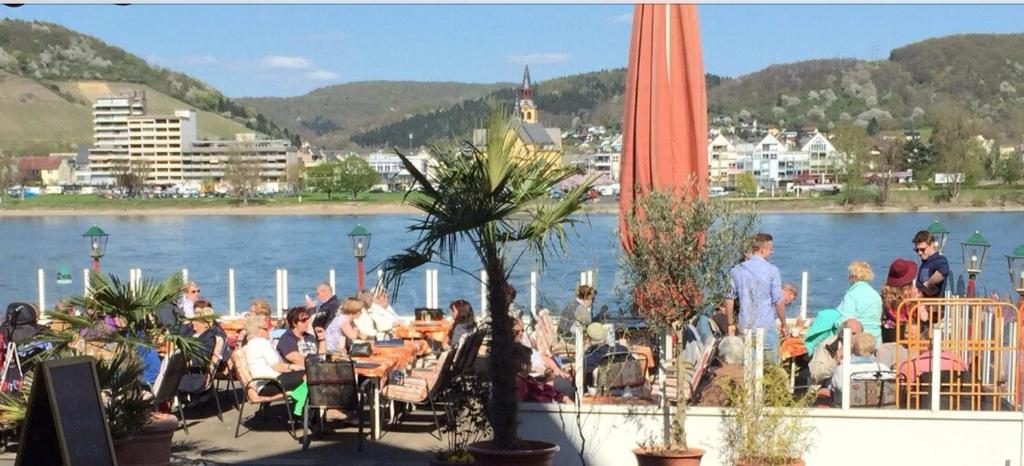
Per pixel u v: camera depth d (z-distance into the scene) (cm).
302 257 6175
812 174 15525
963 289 1309
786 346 1148
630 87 1155
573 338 1159
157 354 1030
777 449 835
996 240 5997
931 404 894
